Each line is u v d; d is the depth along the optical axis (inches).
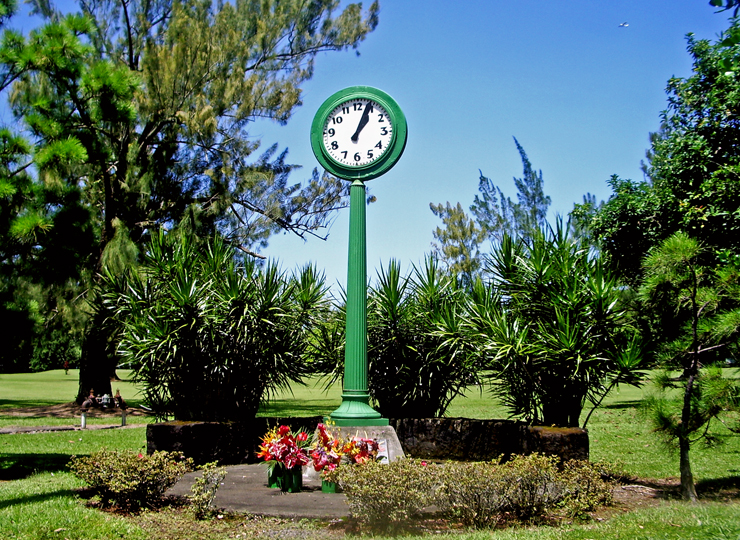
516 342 319.9
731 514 221.8
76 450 426.0
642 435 474.3
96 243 366.9
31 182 339.0
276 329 390.9
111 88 428.8
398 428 373.7
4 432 546.0
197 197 781.3
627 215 533.3
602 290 314.8
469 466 229.9
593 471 249.0
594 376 318.3
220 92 724.0
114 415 745.0
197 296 369.1
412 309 398.9
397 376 396.5
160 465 251.9
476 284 359.9
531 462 231.6
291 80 831.7
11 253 335.6
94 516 231.1
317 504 247.0
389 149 347.6
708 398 253.9
